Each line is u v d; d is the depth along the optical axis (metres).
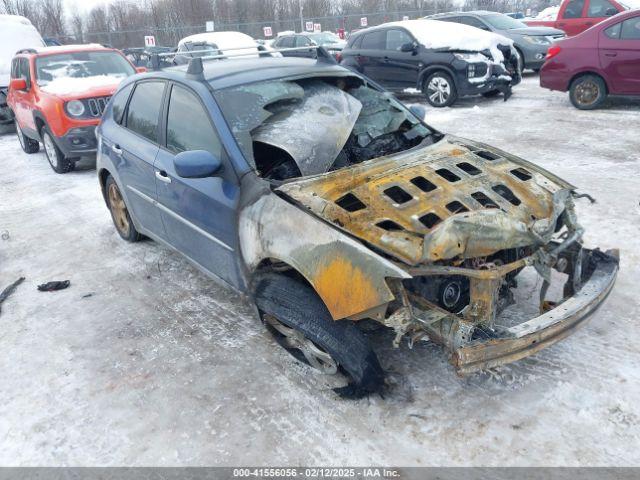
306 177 3.15
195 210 3.60
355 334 2.79
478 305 2.59
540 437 2.60
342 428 2.76
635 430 2.59
